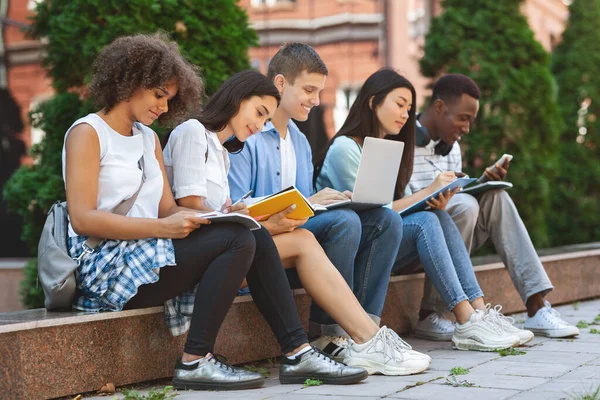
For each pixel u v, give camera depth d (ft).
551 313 18.06
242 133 13.89
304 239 13.69
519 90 26.58
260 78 13.92
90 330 12.29
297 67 15.28
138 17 18.45
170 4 18.65
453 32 27.22
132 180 12.70
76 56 18.72
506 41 27.04
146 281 12.28
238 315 14.62
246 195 13.46
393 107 16.57
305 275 13.69
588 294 25.86
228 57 19.53
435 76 27.81
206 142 13.58
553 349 16.28
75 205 12.27
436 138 19.17
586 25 35.22
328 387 12.60
